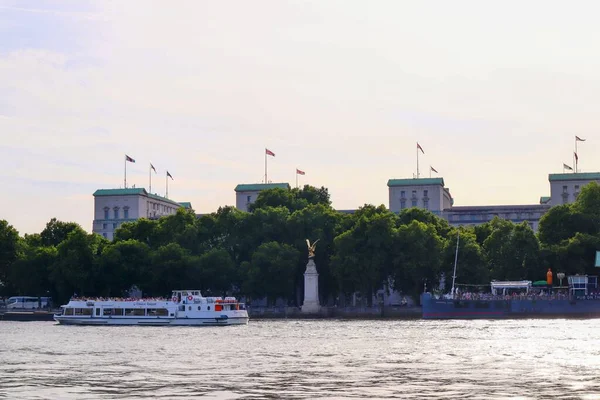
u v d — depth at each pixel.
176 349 156.00
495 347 153.88
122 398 96.19
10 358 141.00
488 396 95.81
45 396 98.06
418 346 157.62
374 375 114.00
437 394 97.31
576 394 97.00
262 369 121.56
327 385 104.81
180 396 97.25
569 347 152.88
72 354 147.75
